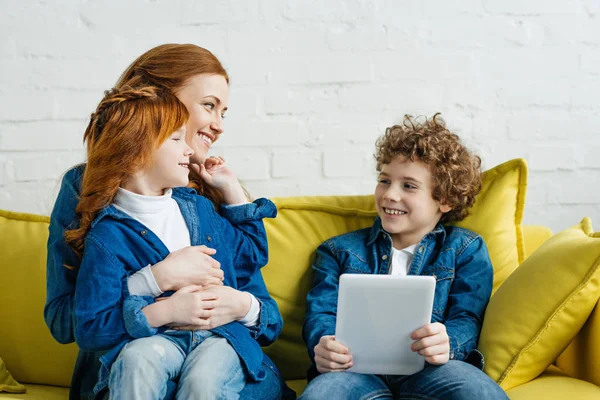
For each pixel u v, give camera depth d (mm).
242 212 1634
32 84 2121
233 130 2150
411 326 1394
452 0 2152
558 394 1356
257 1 2139
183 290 1372
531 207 2176
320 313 1613
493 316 1524
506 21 2158
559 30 2164
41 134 2129
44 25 2119
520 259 1737
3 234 1756
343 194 2170
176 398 1295
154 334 1342
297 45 2150
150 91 1474
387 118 2162
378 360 1416
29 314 1694
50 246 1480
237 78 2145
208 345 1365
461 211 1711
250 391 1397
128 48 2135
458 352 1486
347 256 1698
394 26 2152
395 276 1358
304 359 1715
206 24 2139
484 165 2166
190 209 1539
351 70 2152
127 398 1237
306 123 2158
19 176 2129
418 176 1646
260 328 1488
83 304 1339
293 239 1771
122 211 1442
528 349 1438
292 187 2164
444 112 2164
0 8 2113
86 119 2113
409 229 1664
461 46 2158
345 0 2146
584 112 2172
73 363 1689
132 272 1404
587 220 1716
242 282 1593
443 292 1622
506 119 2166
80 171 1541
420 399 1396
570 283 1446
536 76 2166
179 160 1450
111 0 2127
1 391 1581
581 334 1506
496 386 1359
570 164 2172
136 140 1417
